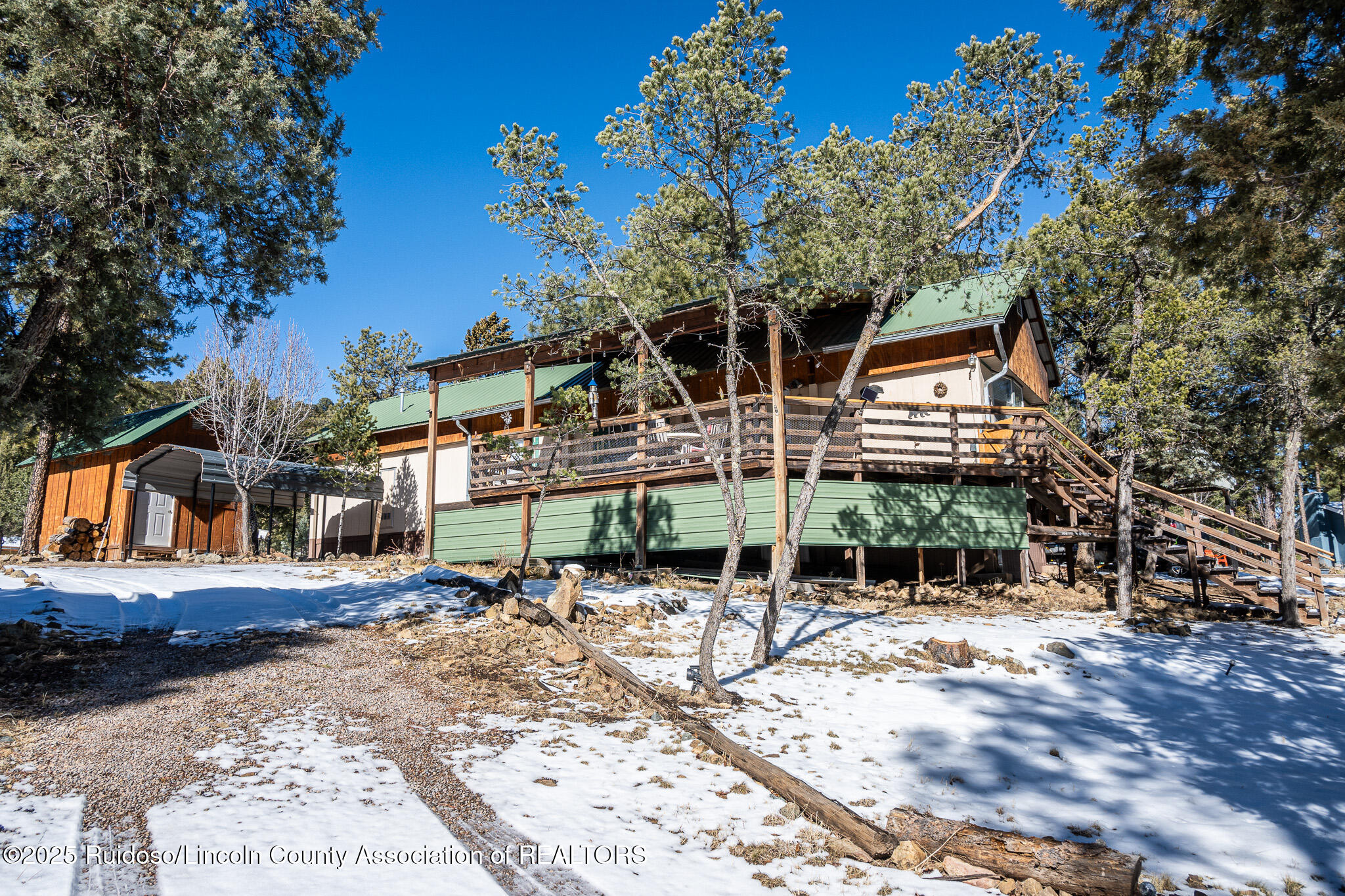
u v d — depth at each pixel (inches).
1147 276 674.8
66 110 353.4
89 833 200.7
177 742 273.7
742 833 227.5
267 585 612.4
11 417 414.0
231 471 884.6
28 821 204.7
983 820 251.4
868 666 434.6
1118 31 330.3
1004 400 802.2
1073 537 705.6
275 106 406.0
